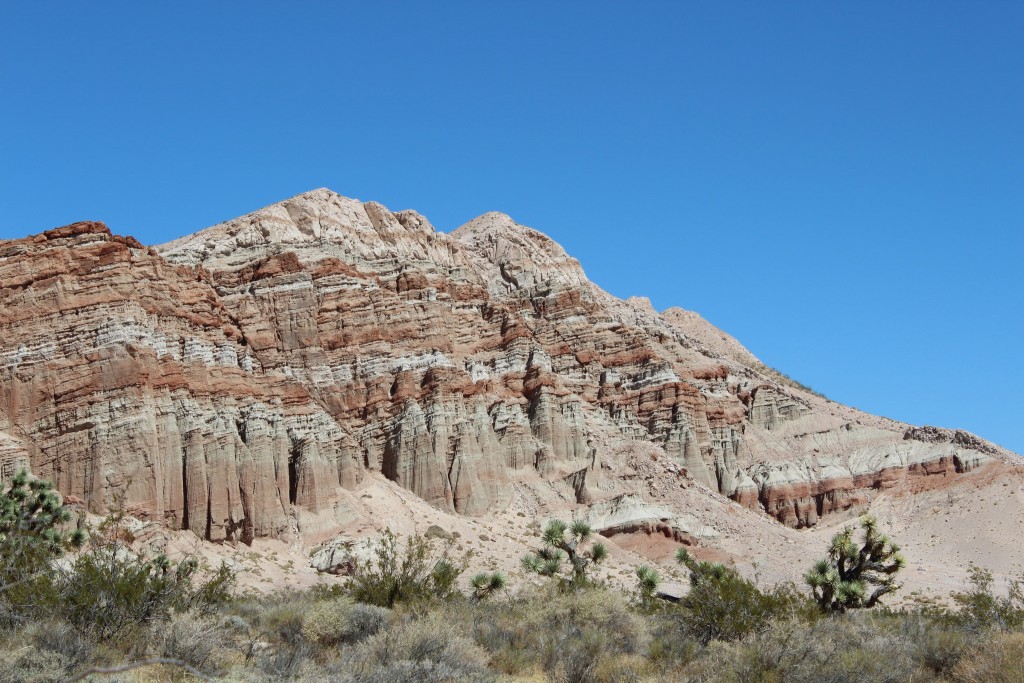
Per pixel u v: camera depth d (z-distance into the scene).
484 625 35.09
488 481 98.81
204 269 101.19
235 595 50.94
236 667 25.69
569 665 30.02
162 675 24.89
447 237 130.38
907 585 90.88
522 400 112.44
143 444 75.50
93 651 24.72
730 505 111.06
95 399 76.88
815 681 27.25
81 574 28.91
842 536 52.72
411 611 38.88
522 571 80.12
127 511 72.88
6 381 77.75
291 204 117.25
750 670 27.75
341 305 106.75
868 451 131.25
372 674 25.72
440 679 26.22
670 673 29.91
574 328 131.25
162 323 85.31
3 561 28.52
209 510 77.12
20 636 24.33
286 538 81.06
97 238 84.88
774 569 95.31
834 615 44.22
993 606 41.72
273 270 106.62
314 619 34.22
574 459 109.69
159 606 29.44
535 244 157.25
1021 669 26.59
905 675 27.98
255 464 82.25
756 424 138.25
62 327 79.94
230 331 94.12
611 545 94.62
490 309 120.50
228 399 85.38
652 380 126.56
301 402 91.88
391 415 101.12
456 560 75.62
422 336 109.00
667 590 78.00
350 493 88.12
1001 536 107.12
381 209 124.44
